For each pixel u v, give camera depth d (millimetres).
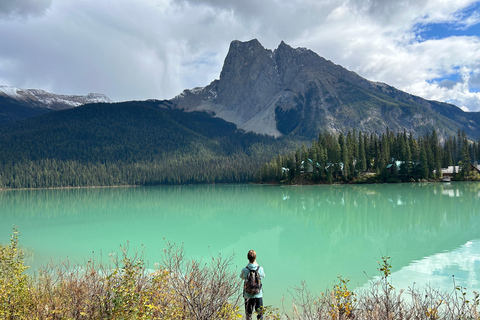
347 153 120562
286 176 144125
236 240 31391
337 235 31797
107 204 80062
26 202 91750
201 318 7914
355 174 120688
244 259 23375
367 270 19562
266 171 162125
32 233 38188
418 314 8094
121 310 7754
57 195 128500
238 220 45406
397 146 128625
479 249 23578
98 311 8039
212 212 56469
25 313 8250
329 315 8648
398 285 16156
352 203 60688
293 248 26844
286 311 12719
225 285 8617
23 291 9156
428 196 67562
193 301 8078
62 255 26203
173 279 8773
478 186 92375
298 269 20453
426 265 19891
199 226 41031
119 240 32938
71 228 41750
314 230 35312
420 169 116438
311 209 54906
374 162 133125
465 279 16953
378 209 50531
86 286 9000
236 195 95500
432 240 27266
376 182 116188
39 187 196875
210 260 22844
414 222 37125
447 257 21641
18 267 10891
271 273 19734
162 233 36656
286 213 50938
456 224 34844
